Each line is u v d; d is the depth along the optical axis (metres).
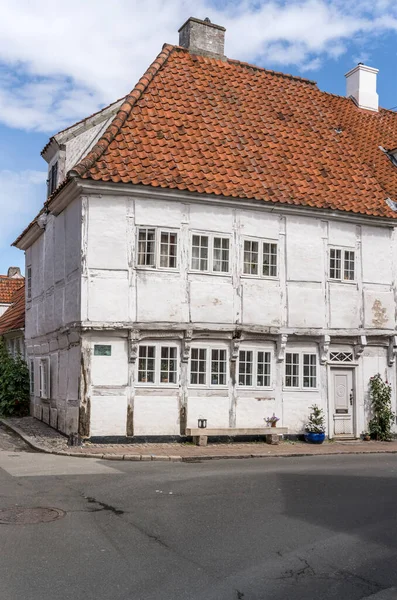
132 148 16.64
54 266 18.81
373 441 18.59
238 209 17.27
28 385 22.80
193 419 16.53
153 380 16.23
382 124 23.94
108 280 15.83
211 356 16.88
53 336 18.72
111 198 16.00
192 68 20.22
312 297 18.09
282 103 21.08
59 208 17.95
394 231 19.83
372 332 18.92
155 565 6.34
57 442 15.83
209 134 18.28
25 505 8.75
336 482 11.05
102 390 15.74
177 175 16.50
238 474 11.73
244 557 6.64
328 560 6.60
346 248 18.80
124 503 9.01
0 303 35.00
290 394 17.80
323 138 20.58
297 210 17.88
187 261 16.55
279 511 8.70
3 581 5.84
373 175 20.94
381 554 6.82
